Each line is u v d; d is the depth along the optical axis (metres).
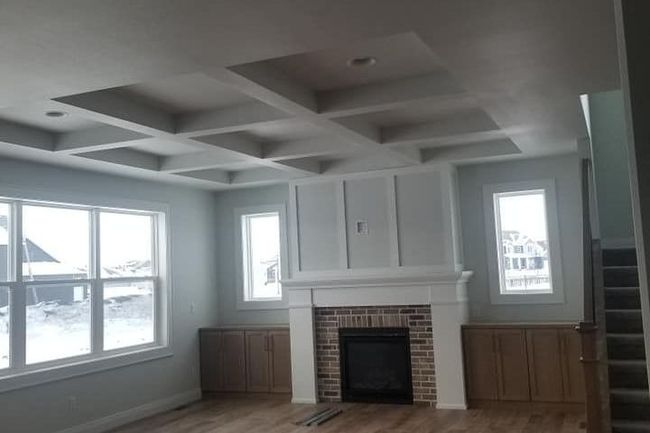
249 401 7.59
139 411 6.87
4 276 5.60
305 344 7.43
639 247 1.41
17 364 5.59
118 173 6.67
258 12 2.48
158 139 5.26
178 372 7.59
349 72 3.97
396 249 7.17
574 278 6.82
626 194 7.08
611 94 7.25
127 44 2.78
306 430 6.07
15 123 4.92
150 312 7.44
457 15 2.59
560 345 6.38
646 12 1.39
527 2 2.48
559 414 6.25
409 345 7.04
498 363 6.63
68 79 3.23
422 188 7.12
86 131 5.19
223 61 3.03
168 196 7.66
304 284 7.44
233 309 8.33
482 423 6.02
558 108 4.40
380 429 5.98
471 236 7.27
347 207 7.46
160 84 4.11
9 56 2.88
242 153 5.84
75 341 6.29
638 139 1.38
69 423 5.98
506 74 3.47
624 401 4.42
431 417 6.36
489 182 7.21
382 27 2.70
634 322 5.05
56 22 2.50
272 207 8.16
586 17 2.65
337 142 5.89
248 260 8.38
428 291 6.93
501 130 5.26
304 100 4.18
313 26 2.64
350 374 7.30
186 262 7.89
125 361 6.72
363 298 7.22
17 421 5.46
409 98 4.14
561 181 6.89
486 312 7.17
